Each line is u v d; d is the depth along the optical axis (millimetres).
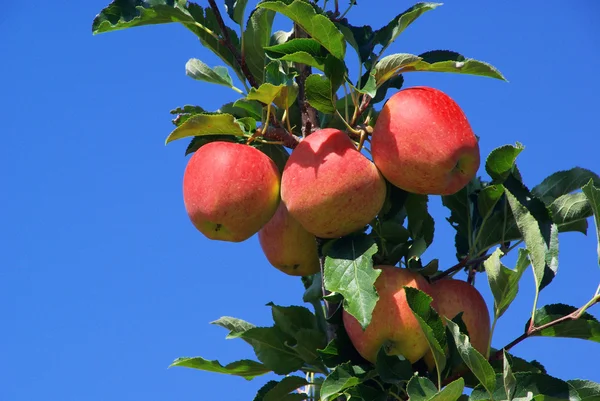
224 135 5457
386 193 5160
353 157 4922
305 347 5324
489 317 5148
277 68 5270
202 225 5164
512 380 4180
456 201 5410
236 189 4984
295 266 5543
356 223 4945
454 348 4590
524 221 4801
